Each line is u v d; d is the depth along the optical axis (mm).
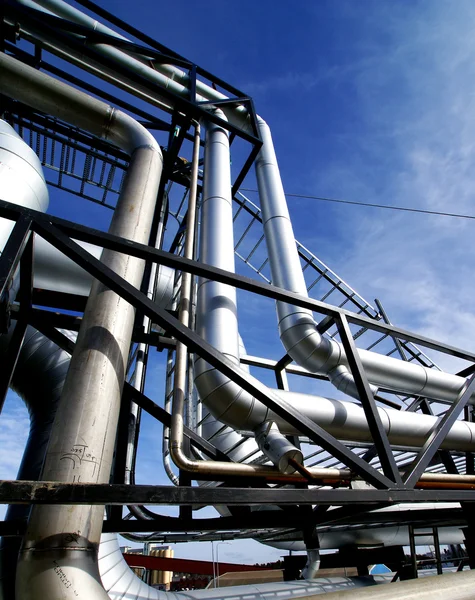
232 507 3133
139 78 3969
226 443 3869
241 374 1923
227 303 3072
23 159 2707
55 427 1635
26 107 4625
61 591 1280
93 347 1865
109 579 3047
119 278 1880
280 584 4129
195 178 3527
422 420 3643
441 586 1798
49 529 1426
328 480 2611
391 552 5035
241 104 5250
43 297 2928
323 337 3736
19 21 3756
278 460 2354
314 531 3273
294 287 3945
